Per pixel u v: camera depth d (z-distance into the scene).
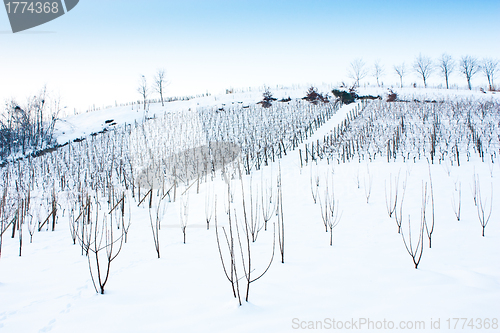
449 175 7.77
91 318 2.40
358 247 4.11
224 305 2.54
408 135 12.73
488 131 12.06
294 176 9.38
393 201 6.27
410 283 2.82
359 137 12.84
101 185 9.55
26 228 6.18
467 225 4.74
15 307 2.64
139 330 2.20
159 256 4.04
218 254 4.07
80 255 4.32
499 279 2.84
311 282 2.97
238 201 7.32
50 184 10.38
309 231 5.02
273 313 2.37
